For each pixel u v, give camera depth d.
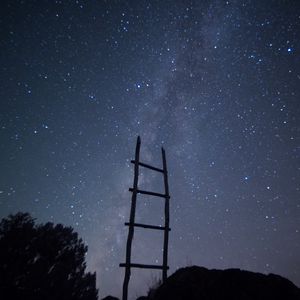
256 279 3.80
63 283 8.96
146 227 5.90
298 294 3.61
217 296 3.60
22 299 7.76
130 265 5.36
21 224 9.86
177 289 3.83
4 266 8.27
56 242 9.85
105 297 8.70
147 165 6.64
